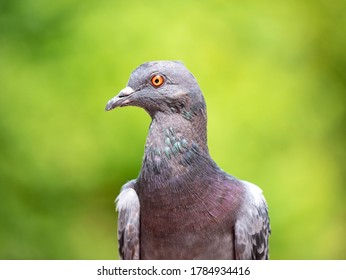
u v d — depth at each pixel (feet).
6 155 45.21
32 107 44.47
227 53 43.42
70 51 44.09
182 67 26.11
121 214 26.99
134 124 42.78
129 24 43.70
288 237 43.88
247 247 26.12
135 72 26.32
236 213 25.99
